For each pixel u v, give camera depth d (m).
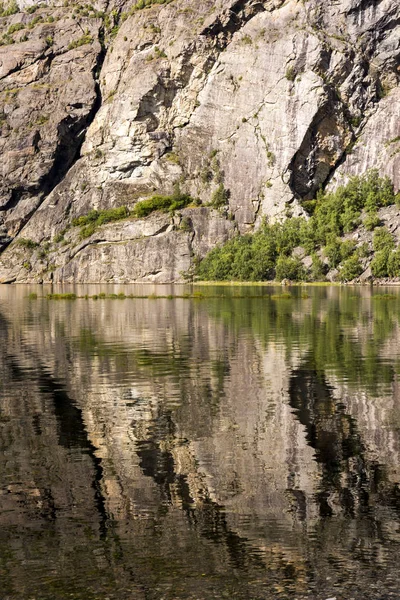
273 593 16.39
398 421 29.30
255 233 187.88
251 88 195.50
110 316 77.00
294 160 189.38
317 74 188.75
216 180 195.12
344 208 178.12
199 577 17.06
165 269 186.50
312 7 193.62
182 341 53.41
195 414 30.66
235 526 19.58
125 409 31.61
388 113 188.88
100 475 23.38
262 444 26.41
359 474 23.28
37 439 27.23
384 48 191.50
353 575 17.09
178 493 21.84
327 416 30.16
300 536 19.05
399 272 157.75
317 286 157.25
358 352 46.97
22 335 58.66
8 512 20.62
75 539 18.98
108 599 16.23
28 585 16.84
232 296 115.44
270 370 40.56
